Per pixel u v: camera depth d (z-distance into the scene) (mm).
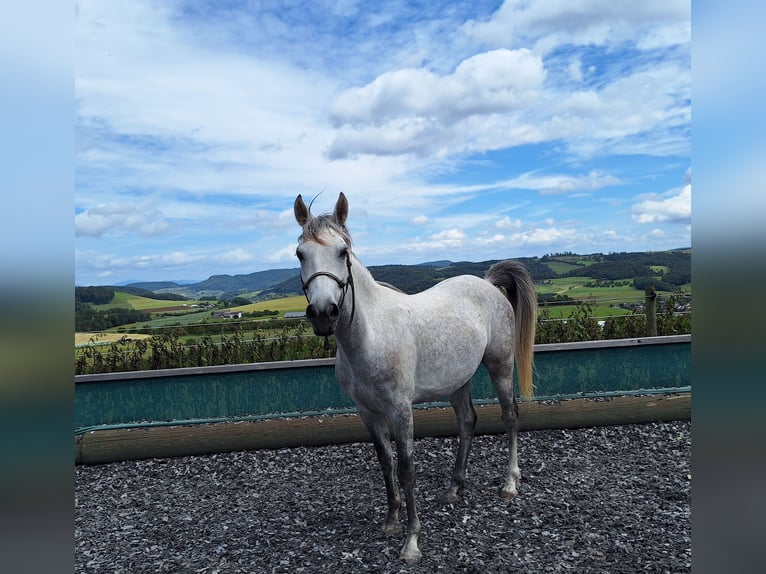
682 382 5301
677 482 3705
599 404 4891
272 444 4852
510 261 4078
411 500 2906
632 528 3057
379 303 3027
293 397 5266
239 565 2916
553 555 2791
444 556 2855
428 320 3225
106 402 5184
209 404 5246
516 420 3803
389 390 2936
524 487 3762
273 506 3744
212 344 6160
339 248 2615
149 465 4715
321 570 2789
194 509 3793
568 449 4477
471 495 3670
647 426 4852
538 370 5277
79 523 3633
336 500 3770
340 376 3115
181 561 3016
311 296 2512
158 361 6027
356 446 4863
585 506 3393
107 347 6043
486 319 3691
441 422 4848
